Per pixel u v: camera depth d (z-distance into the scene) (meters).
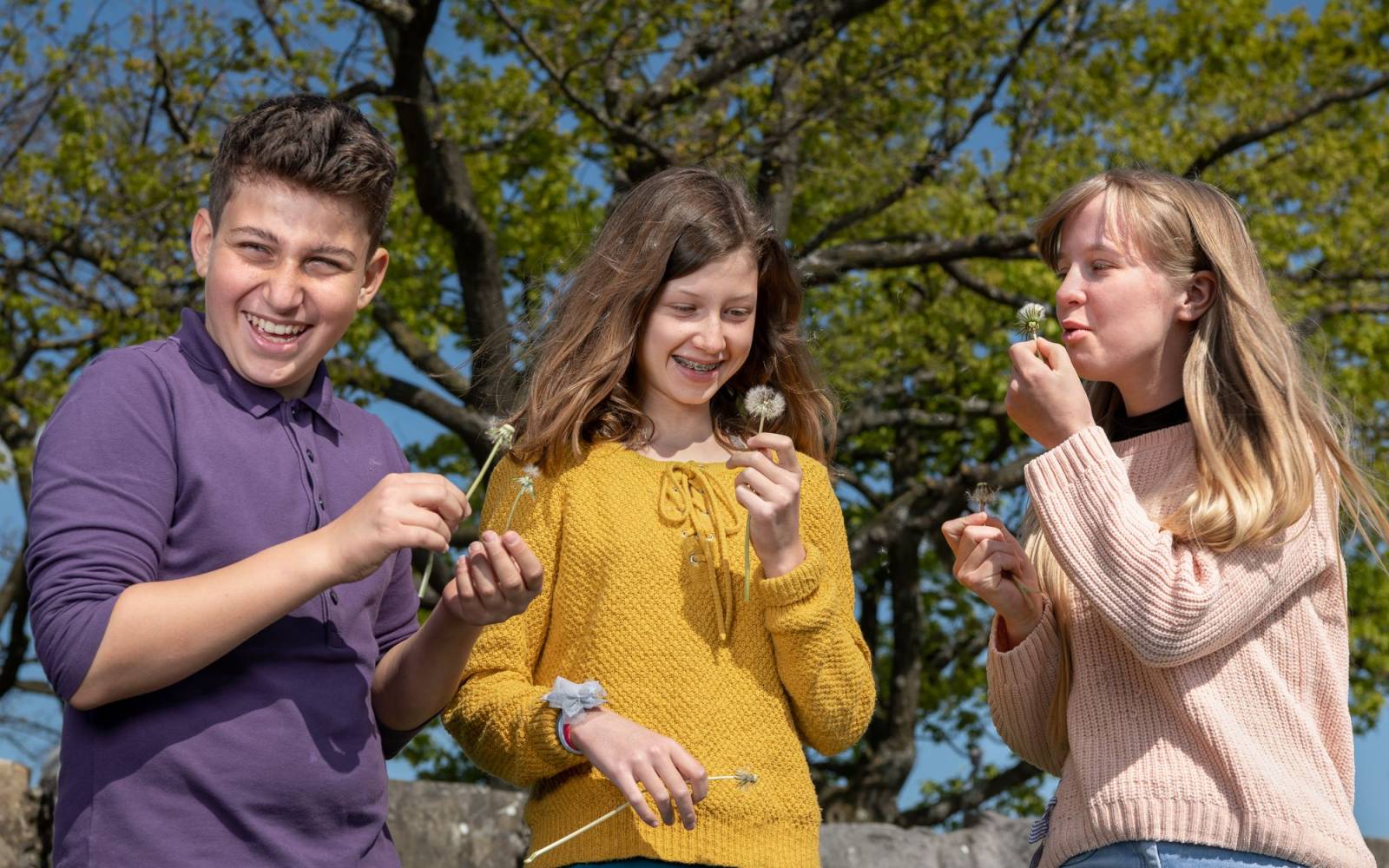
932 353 10.42
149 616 1.56
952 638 12.74
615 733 1.87
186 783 1.64
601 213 9.82
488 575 1.76
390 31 8.59
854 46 9.13
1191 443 2.12
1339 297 10.56
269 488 1.79
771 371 2.45
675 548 2.14
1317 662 2.01
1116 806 1.96
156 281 8.16
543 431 2.24
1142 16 11.02
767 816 2.02
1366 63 11.37
